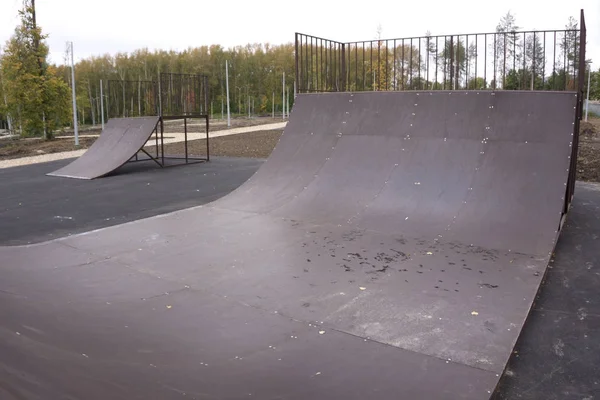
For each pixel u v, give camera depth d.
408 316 2.74
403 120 5.52
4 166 11.40
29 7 19.11
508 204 4.29
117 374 2.12
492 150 4.77
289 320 2.72
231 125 26.50
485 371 2.17
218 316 2.79
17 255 4.04
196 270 3.57
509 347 2.39
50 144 17.38
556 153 4.47
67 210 6.11
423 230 4.27
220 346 2.42
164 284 3.30
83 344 2.41
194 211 5.45
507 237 3.96
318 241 4.17
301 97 6.55
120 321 2.71
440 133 5.18
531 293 3.02
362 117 5.86
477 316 2.73
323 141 5.95
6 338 2.37
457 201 4.51
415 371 2.17
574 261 3.79
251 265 3.64
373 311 2.82
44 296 3.08
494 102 5.04
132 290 3.20
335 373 2.16
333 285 3.22
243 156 12.23
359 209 4.84
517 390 2.13
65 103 20.14
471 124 5.05
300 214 5.00
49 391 1.92
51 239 4.75
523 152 4.61
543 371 2.28
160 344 2.44
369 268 3.50
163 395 1.96
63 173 9.41
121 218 5.60
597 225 4.83
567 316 2.86
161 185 7.92
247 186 5.97
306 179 5.60
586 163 9.14
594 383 2.18
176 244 4.25
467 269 3.43
